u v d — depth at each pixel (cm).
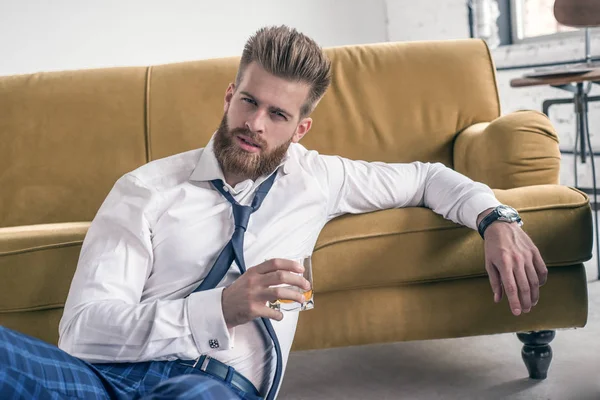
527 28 461
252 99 141
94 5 441
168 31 467
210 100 258
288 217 153
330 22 524
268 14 501
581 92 323
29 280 191
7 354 98
